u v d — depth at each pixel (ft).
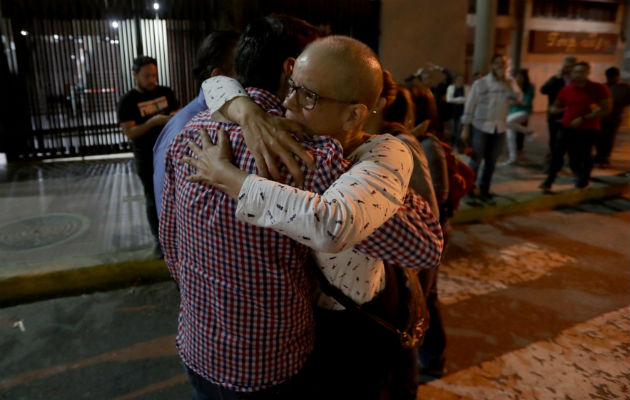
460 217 16.29
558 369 8.54
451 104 25.32
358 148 3.75
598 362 8.76
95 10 21.58
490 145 17.44
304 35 4.19
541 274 12.41
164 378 8.23
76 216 15.08
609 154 23.54
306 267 4.09
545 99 54.29
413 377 5.24
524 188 19.36
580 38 54.49
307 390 4.12
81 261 11.68
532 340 9.45
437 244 3.65
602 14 55.31
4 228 14.03
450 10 26.89
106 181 19.30
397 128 5.50
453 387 8.00
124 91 23.16
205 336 3.73
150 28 22.61
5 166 21.72
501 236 15.12
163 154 5.10
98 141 23.39
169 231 4.17
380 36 25.72
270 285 3.49
